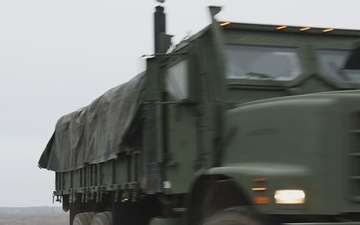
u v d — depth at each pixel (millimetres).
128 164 13469
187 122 10625
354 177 7578
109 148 14047
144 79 12258
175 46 11250
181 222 10664
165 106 11555
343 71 10023
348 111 7707
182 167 10773
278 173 7742
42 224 60000
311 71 9836
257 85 9578
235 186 8641
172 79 11078
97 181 15625
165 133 11555
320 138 7637
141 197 12891
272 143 8281
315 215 7520
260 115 8602
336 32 10531
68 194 19062
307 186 7539
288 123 8070
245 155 8797
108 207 15805
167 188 11367
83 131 16672
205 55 10047
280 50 10023
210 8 10000
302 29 10328
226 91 9453
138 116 12656
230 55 9742
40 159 21531
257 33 10125
